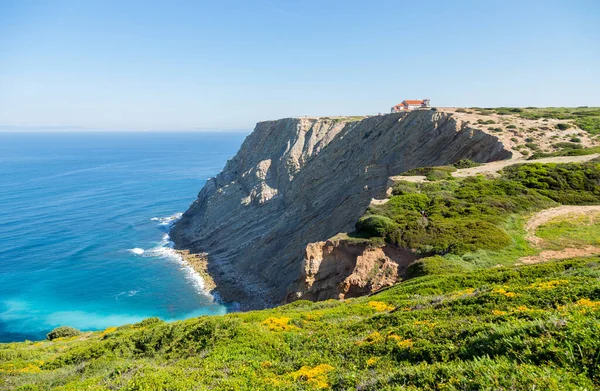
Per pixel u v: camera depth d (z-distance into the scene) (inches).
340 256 1395.2
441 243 1178.0
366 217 1408.7
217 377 432.5
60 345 1045.2
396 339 458.3
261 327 655.1
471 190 1499.8
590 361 247.4
